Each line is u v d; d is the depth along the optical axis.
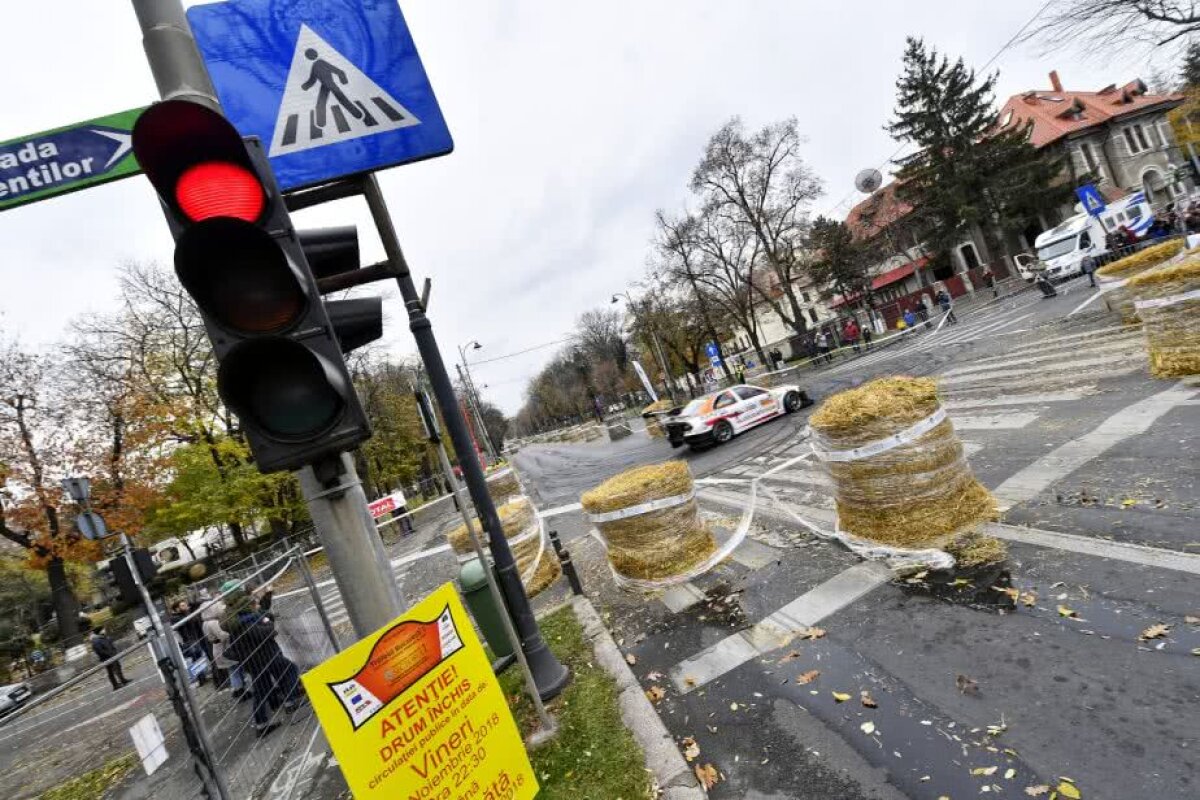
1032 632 3.06
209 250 1.84
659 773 2.88
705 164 33.41
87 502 5.63
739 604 4.56
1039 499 4.50
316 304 1.95
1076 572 3.44
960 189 36.06
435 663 2.41
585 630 5.01
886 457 4.25
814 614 4.02
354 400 1.92
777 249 35.88
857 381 16.44
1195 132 38.50
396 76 3.25
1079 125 40.56
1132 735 2.27
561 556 6.05
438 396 3.96
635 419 53.53
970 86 36.53
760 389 16.02
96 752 5.84
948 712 2.71
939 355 15.48
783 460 9.73
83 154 2.37
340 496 2.20
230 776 4.12
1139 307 6.58
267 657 5.28
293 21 3.16
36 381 21.12
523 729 3.73
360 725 2.09
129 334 22.34
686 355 52.75
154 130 1.81
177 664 3.35
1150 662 2.59
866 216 40.31
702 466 12.39
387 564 2.30
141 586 3.30
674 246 34.91
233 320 1.86
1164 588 3.04
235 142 1.88
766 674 3.52
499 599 3.53
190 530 22.42
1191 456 4.40
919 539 4.21
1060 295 18.75
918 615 3.59
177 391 22.64
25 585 31.14
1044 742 2.38
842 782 2.51
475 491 4.05
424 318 3.83
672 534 5.21
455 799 2.33
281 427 1.88
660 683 3.82
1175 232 21.67
